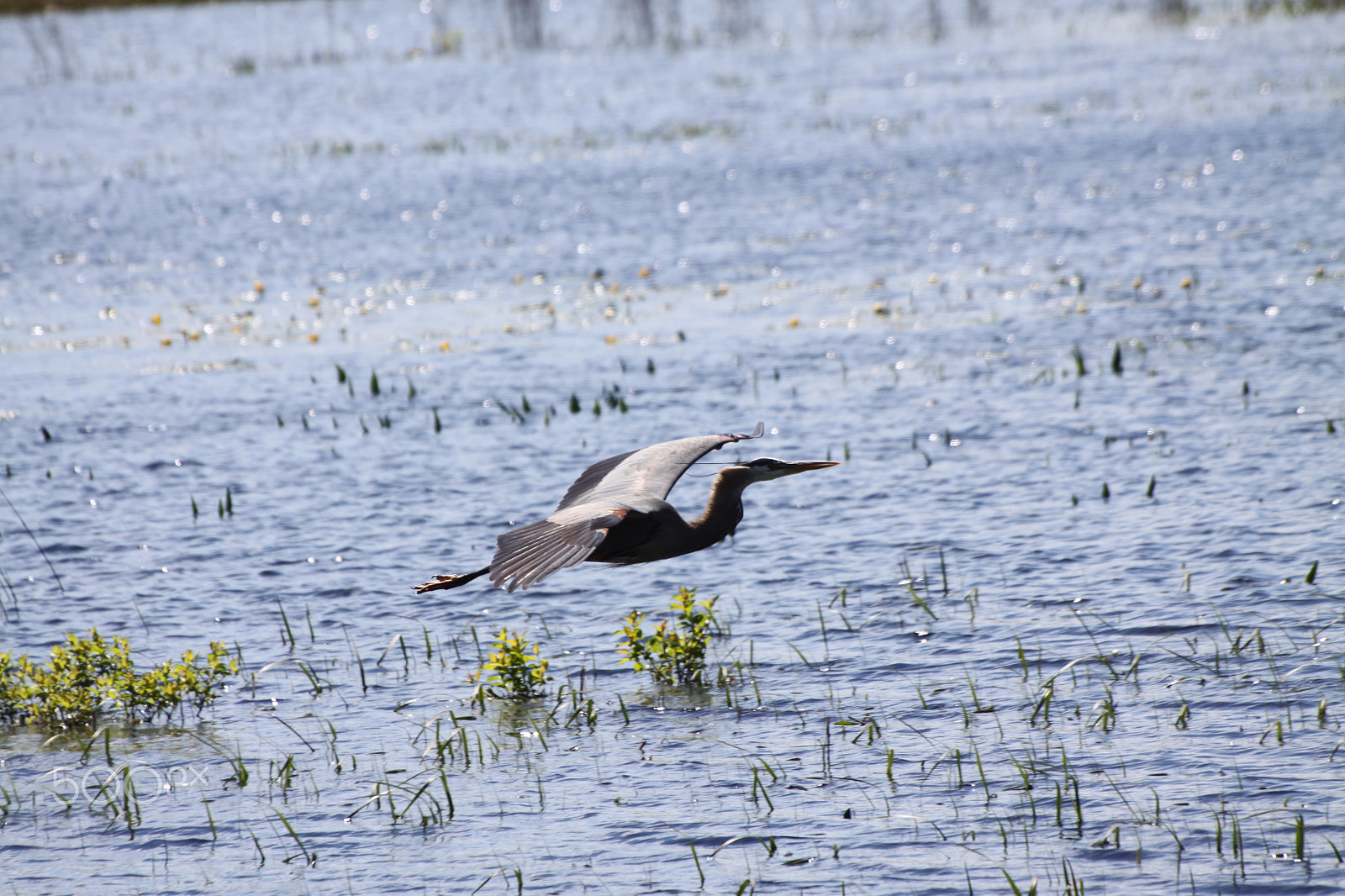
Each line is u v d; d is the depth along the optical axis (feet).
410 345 78.48
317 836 33.19
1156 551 47.01
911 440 60.18
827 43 200.44
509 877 30.89
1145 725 36.01
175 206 118.11
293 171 130.21
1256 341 69.62
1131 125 129.70
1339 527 47.44
